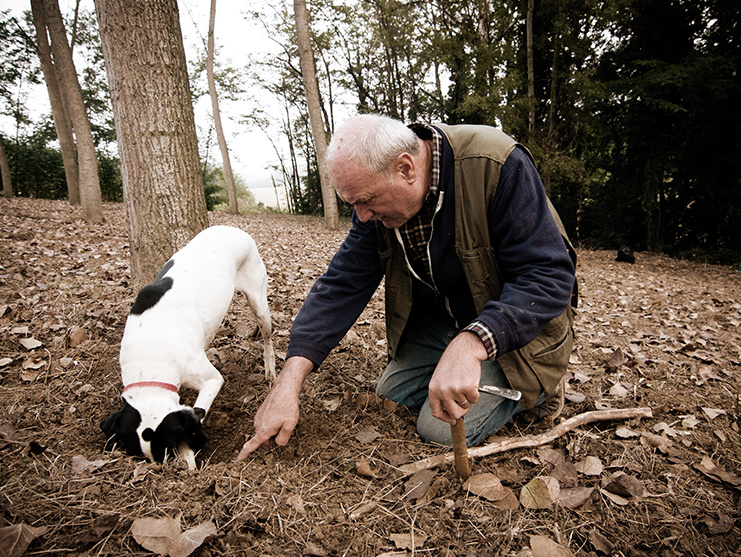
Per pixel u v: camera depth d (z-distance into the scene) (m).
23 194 24.84
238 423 2.51
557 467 2.04
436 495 1.84
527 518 1.73
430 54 14.26
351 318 2.29
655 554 1.61
